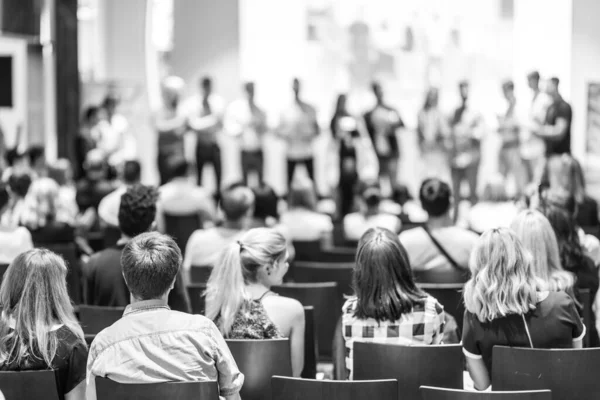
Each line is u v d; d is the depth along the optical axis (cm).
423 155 1967
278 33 2188
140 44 2128
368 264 543
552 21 2002
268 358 523
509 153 1891
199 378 445
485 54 2161
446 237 802
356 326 547
